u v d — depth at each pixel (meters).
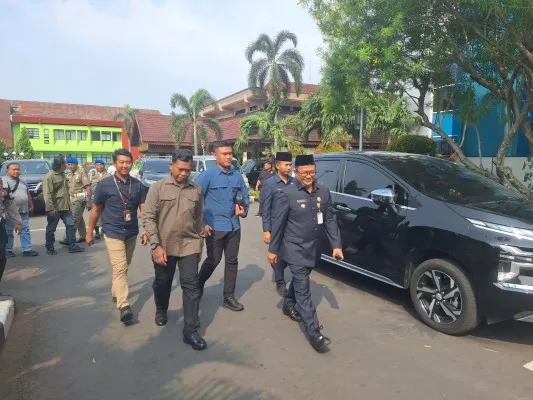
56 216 7.47
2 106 50.47
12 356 3.75
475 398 3.12
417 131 16.44
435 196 4.52
